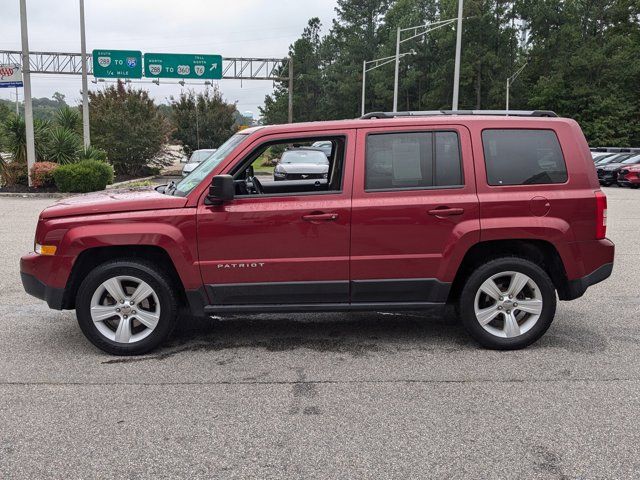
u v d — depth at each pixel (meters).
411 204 4.96
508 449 3.47
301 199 4.97
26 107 21.98
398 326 5.94
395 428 3.74
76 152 23.86
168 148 35.44
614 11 60.56
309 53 83.75
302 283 5.01
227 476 3.19
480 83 62.50
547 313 5.13
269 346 5.34
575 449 3.47
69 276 4.96
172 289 5.07
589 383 4.45
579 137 5.18
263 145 5.05
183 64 36.47
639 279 7.91
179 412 3.97
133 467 3.29
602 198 5.10
